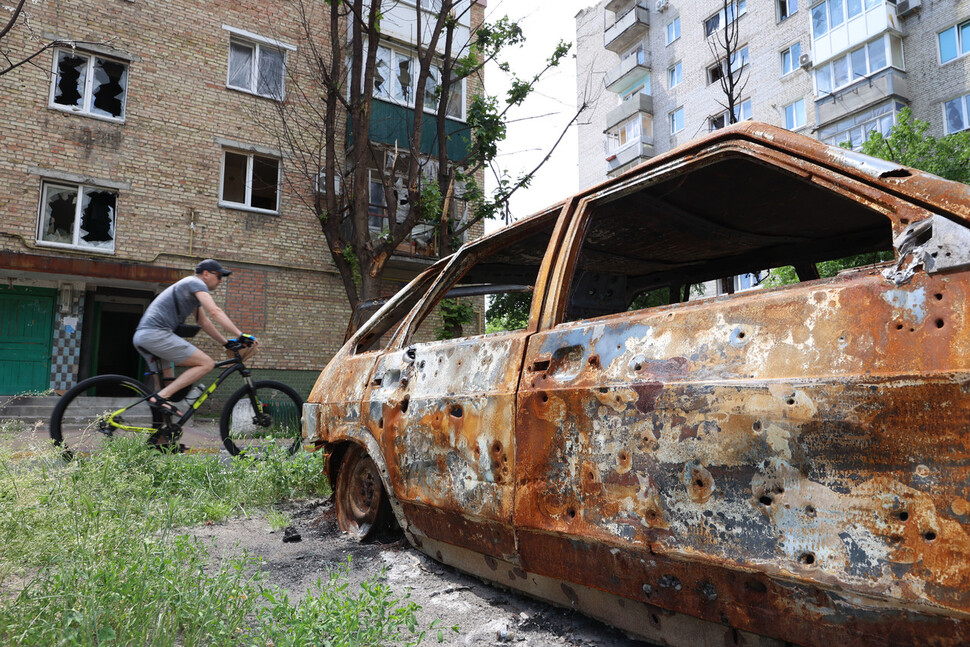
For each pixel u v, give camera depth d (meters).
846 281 1.37
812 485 1.29
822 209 2.42
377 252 11.97
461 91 16.61
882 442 1.20
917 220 1.27
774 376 1.39
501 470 2.09
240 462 4.57
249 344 5.59
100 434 4.88
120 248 12.60
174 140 13.30
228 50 14.08
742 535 1.40
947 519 1.10
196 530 3.53
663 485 1.58
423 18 16.09
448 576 2.62
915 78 20.00
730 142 1.72
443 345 2.61
